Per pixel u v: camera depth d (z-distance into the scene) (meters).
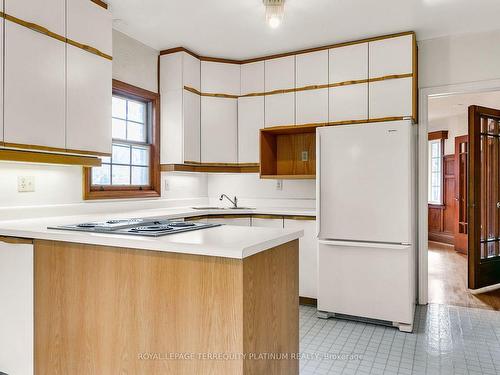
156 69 3.80
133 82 3.51
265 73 3.93
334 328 3.01
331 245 3.18
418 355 2.52
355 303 3.09
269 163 4.02
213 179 4.53
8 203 2.49
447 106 6.04
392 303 2.96
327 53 3.63
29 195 2.62
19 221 2.44
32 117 2.23
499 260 4.36
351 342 2.73
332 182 3.15
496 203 4.50
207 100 3.96
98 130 2.70
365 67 3.46
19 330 2.00
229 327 1.45
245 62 4.03
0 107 2.06
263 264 1.62
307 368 2.33
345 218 3.11
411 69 3.28
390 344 2.70
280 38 3.50
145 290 1.63
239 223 3.68
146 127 3.79
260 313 1.58
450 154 7.32
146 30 3.34
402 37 3.32
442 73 3.52
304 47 3.71
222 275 1.47
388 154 2.96
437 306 3.59
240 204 4.39
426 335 2.86
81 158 2.61
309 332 2.92
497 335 2.86
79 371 1.80
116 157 3.44
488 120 4.43
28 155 2.25
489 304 3.65
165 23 3.20
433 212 7.86
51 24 2.35
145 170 3.77
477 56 3.40
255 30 3.33
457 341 2.75
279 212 3.57
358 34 3.40
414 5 2.87
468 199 4.16
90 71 2.64
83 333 1.79
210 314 1.49
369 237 3.02
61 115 2.42
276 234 1.77
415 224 3.69
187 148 3.75
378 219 2.99
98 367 1.75
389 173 2.96
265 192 4.27
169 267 1.57
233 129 4.04
